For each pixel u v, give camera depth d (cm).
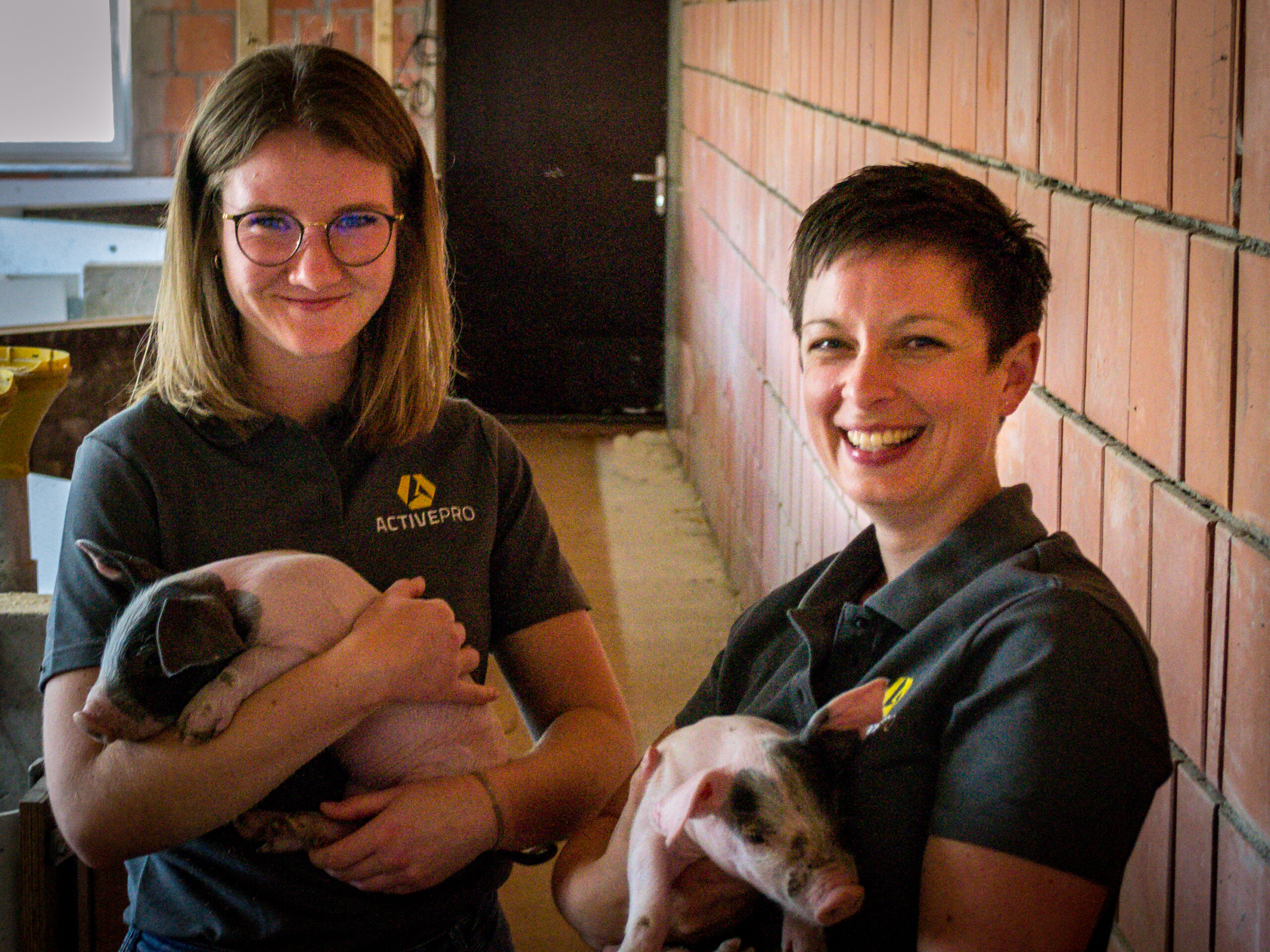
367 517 140
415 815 128
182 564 133
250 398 138
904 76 215
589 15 638
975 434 112
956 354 109
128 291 451
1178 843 128
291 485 137
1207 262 118
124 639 117
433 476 146
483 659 147
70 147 527
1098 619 99
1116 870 96
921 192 109
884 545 122
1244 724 113
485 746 139
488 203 656
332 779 136
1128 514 136
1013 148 167
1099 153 141
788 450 329
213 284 136
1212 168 116
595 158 653
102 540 129
